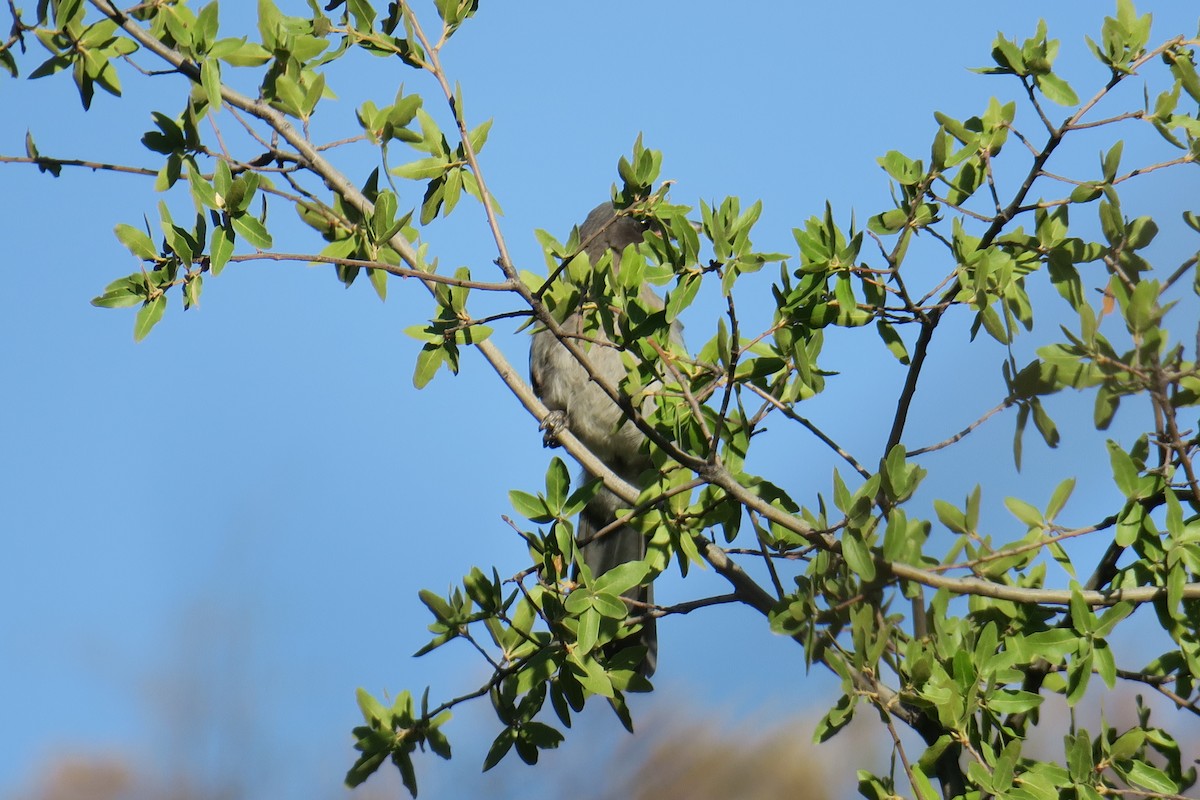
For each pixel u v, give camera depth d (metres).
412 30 7.44
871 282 7.29
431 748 7.95
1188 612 6.77
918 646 6.50
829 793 6.73
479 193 7.33
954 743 6.67
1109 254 6.60
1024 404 6.60
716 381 7.36
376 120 7.37
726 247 6.88
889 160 7.36
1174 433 6.47
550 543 7.52
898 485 6.41
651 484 7.72
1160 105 6.73
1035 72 6.95
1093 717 8.58
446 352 7.36
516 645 7.76
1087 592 6.71
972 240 7.34
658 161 7.52
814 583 6.57
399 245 7.59
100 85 7.42
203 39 7.16
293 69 7.27
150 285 6.86
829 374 7.41
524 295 7.12
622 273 7.22
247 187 6.79
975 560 6.73
